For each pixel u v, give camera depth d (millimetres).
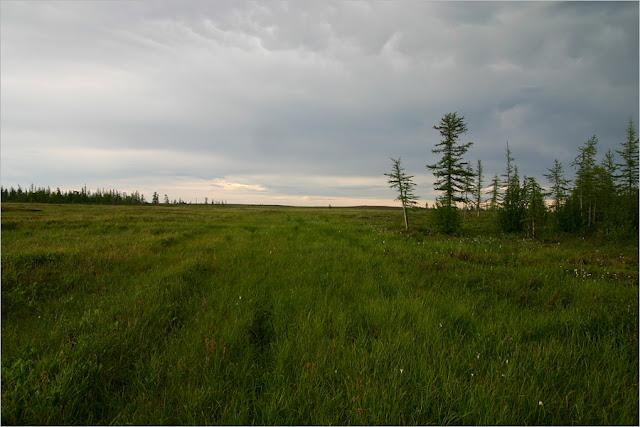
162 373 2791
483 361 2916
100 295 5160
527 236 16656
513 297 5289
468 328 3822
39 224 18797
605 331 3625
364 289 5629
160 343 3404
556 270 7246
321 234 16438
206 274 6754
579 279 6477
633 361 2803
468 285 6211
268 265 7770
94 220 23500
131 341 3314
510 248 11453
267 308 4617
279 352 3107
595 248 12344
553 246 12688
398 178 20859
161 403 2393
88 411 2352
